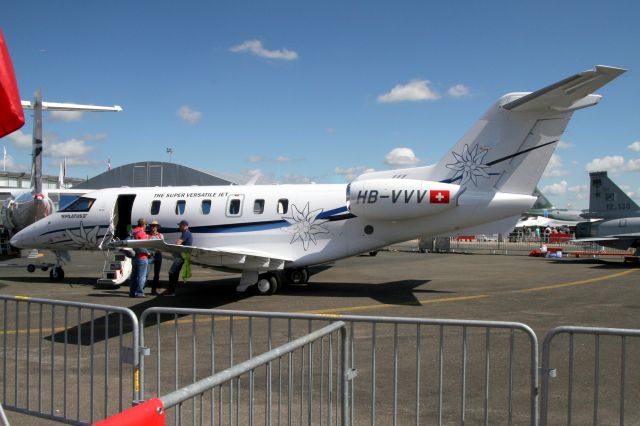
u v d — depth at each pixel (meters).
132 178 32.66
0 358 7.34
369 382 6.27
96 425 1.92
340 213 13.27
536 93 10.83
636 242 22.94
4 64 3.52
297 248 13.55
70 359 7.31
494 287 14.62
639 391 5.89
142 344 4.95
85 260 24.23
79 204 15.45
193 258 11.89
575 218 52.78
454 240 45.03
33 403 5.62
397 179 12.66
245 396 5.81
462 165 12.47
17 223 22.97
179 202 14.45
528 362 7.04
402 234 12.84
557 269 20.19
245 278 13.16
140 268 13.09
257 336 8.67
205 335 8.81
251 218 13.87
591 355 7.31
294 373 6.58
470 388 6.04
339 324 4.14
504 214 12.18
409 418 5.20
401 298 12.66
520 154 12.08
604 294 13.16
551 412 5.34
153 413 2.19
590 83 10.12
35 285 15.36
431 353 7.49
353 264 22.42
